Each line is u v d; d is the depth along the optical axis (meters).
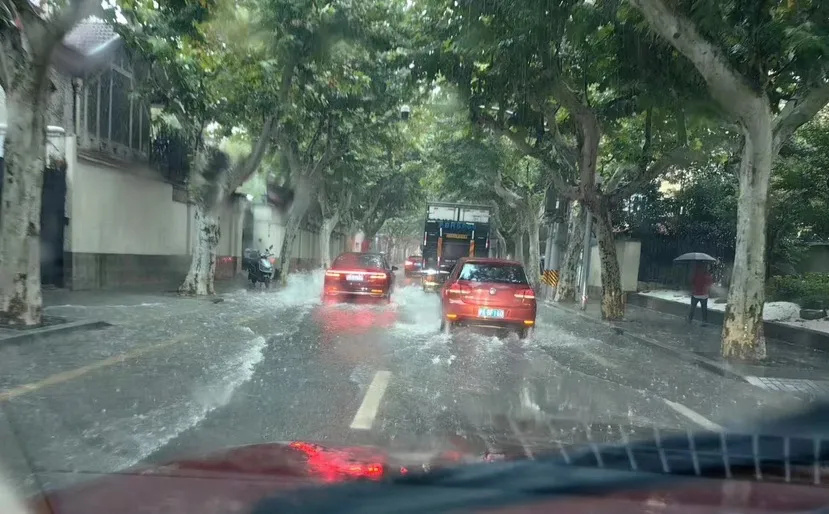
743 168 10.78
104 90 17.19
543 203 29.25
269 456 3.88
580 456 4.25
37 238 10.28
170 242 21.72
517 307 11.61
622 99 14.54
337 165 26.44
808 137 14.21
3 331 9.49
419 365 8.71
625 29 10.85
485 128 17.95
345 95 18.39
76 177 15.91
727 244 23.45
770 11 10.09
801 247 20.55
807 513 3.21
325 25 14.44
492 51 12.18
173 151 20.20
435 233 26.59
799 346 13.14
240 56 14.65
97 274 17.16
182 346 9.71
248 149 22.34
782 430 5.60
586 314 18.52
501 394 7.16
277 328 12.04
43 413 5.79
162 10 11.91
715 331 15.12
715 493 3.48
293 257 39.28
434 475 3.59
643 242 26.03
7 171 10.02
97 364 8.09
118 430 5.30
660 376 9.16
